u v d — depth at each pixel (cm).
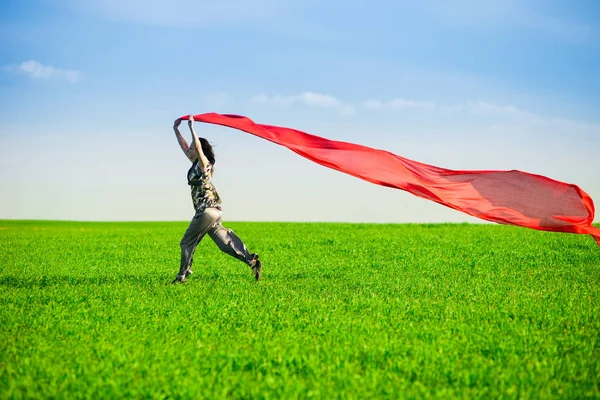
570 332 912
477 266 1794
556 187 1264
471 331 911
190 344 836
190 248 1380
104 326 944
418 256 2073
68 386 666
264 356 781
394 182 1225
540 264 1838
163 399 634
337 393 645
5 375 694
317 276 1575
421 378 707
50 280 1483
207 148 1350
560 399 638
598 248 2294
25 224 5744
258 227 4094
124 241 2842
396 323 968
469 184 1278
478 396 645
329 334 891
